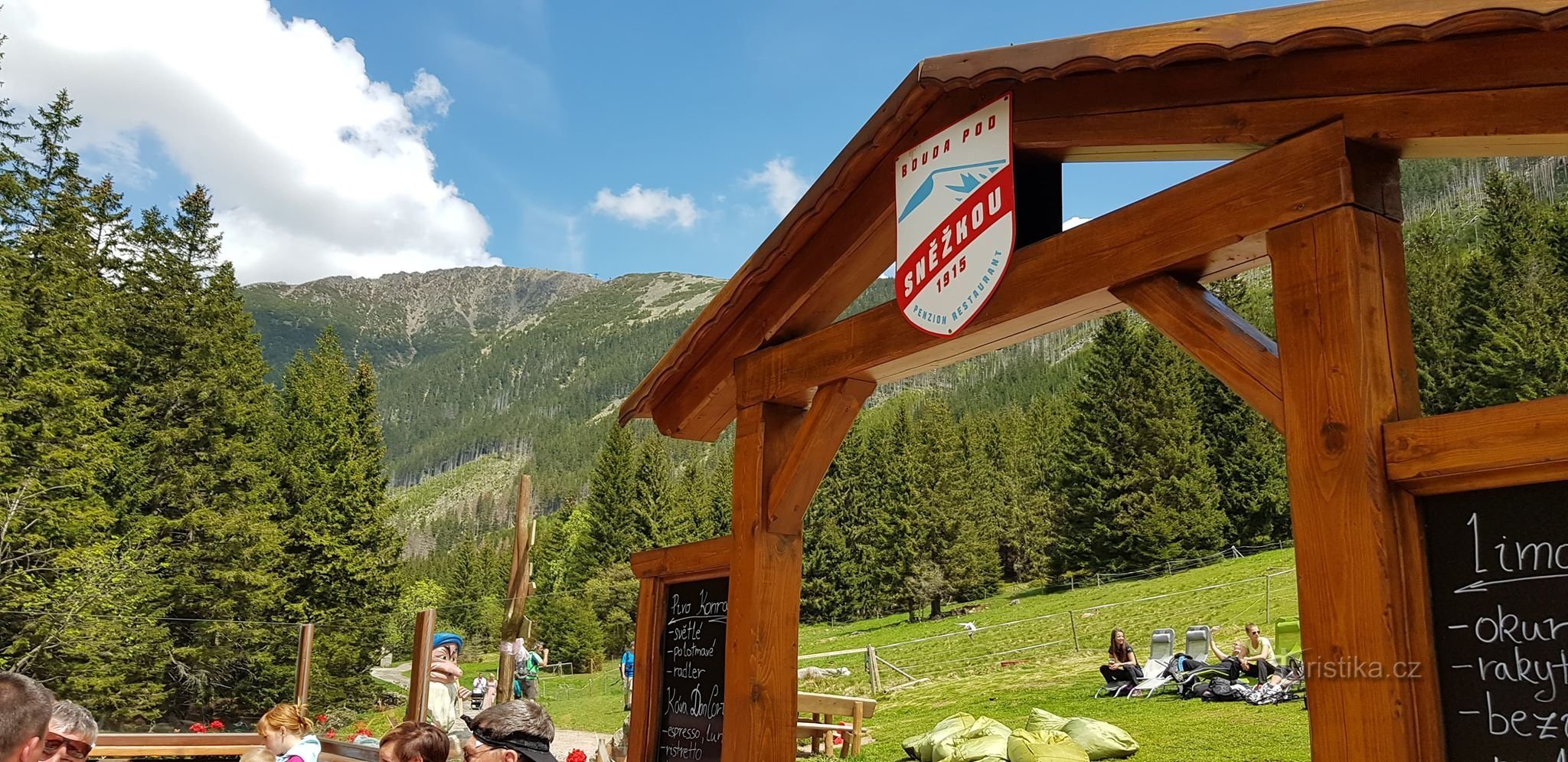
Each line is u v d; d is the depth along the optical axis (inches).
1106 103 132.5
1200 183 120.4
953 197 152.8
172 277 1316.4
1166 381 1999.3
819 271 181.8
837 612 2352.4
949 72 144.1
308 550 1485.0
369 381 1680.6
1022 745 341.1
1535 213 1980.8
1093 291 131.1
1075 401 2089.1
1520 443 88.1
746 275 191.0
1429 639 95.8
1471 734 92.4
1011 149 143.0
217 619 1088.8
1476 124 97.7
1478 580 93.9
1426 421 95.5
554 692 1412.4
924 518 2213.3
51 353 995.9
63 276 1050.7
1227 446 2022.6
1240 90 118.0
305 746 242.8
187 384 1232.8
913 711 644.7
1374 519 96.7
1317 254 106.3
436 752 164.9
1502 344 1689.2
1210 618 1082.1
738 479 194.5
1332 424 101.7
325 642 1110.4
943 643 1298.0
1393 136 103.3
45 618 844.6
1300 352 106.0
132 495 1169.4
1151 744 386.3
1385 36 99.9
